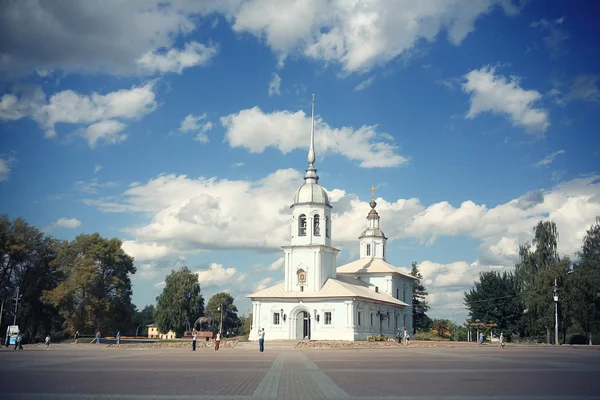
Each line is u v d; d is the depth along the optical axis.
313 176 98.12
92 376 30.33
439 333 141.50
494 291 132.88
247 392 23.11
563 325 106.25
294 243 95.00
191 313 145.38
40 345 86.44
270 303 92.62
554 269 103.75
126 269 106.50
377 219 127.12
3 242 102.81
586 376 30.45
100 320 101.25
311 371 34.16
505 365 39.94
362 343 80.00
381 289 116.69
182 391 23.39
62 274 108.25
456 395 21.83
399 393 22.58
